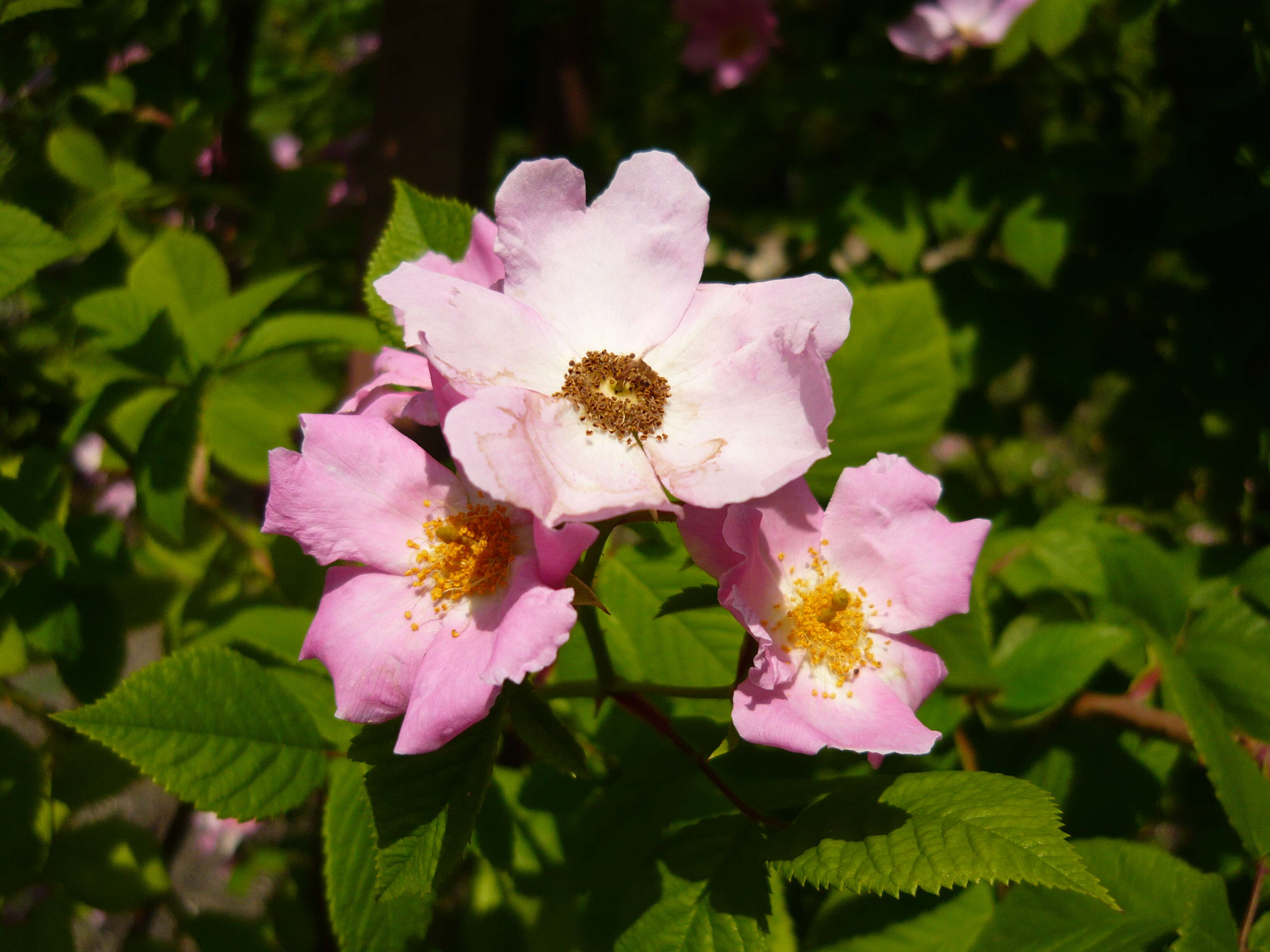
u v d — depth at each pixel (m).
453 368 0.17
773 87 0.41
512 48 0.55
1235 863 0.25
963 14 0.31
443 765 0.17
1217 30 0.26
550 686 0.19
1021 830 0.16
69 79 0.30
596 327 0.18
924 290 0.21
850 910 0.21
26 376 0.27
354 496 0.17
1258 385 0.29
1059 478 0.52
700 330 0.18
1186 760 0.26
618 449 0.18
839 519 0.18
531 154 0.51
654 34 0.53
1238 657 0.23
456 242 0.21
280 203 0.31
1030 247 0.29
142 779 0.24
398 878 0.16
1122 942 0.19
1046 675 0.23
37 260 0.20
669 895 0.18
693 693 0.19
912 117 0.31
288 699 0.20
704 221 0.18
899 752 0.16
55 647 0.23
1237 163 0.28
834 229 0.32
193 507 0.26
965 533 0.18
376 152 0.30
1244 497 0.30
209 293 0.27
